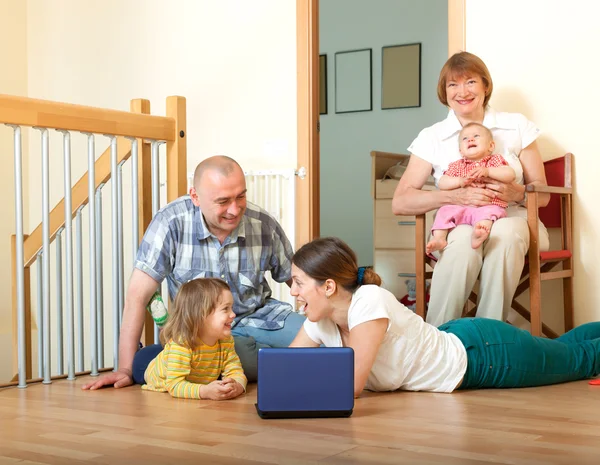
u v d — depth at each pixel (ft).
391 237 14.21
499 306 9.17
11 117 7.87
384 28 18.47
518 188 9.48
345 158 19.02
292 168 12.61
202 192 7.84
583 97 10.64
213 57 13.56
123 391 7.55
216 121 13.56
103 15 14.67
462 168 9.65
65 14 15.10
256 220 8.53
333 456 4.79
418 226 9.95
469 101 9.98
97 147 14.52
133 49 14.35
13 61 15.34
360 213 18.89
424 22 18.01
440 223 9.39
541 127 10.92
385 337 7.02
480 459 4.66
